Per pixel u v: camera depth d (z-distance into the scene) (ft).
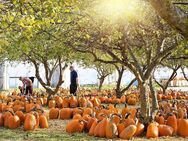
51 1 24.66
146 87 31.86
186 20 12.91
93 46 30.96
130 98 60.85
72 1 25.03
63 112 42.01
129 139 29.99
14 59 59.00
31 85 73.00
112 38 30.04
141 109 31.86
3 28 25.48
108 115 33.19
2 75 107.24
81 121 33.17
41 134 32.37
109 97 64.49
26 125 34.35
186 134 31.24
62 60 60.13
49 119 42.04
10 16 23.52
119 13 25.91
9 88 116.16
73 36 31.24
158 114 33.53
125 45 31.07
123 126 30.66
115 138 30.40
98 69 90.79
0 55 61.05
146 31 30.89
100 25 29.53
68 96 56.18
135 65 31.76
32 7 24.71
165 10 12.80
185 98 68.03
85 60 63.87
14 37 34.06
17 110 41.06
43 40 39.27
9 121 35.47
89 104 49.06
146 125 31.48
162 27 30.50
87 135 31.76
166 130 31.17
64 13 29.25
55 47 40.91
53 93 56.95
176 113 36.29
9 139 30.19
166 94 68.90
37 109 38.14
